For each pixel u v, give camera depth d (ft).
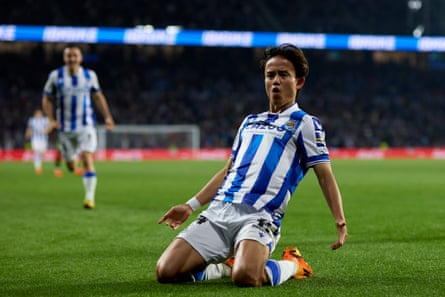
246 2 377.50
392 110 385.70
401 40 296.71
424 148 362.94
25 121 336.90
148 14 363.56
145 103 368.07
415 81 402.31
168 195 124.26
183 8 368.07
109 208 101.19
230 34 288.71
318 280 46.70
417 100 392.68
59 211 96.84
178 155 322.75
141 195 124.26
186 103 373.61
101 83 372.58
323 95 385.91
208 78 387.34
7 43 360.48
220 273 47.03
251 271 42.80
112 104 363.56
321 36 294.05
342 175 188.44
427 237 70.13
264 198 44.78
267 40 291.79
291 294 41.73
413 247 63.05
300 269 47.29
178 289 43.37
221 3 374.22
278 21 376.27
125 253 60.39
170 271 44.45
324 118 374.63
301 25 375.45
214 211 45.47
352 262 54.85
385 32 387.96
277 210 45.21
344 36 295.28
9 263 55.16
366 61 401.70
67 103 101.71
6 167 234.38
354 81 396.16
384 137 371.56
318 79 393.70
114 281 47.29
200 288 43.50
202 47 388.16
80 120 101.86
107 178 173.27
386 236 71.00
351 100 387.14
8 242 67.26
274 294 41.60
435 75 404.77
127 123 359.05
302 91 385.91
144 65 382.63
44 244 65.87
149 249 62.80
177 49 385.91
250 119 47.83
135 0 362.33
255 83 387.75
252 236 43.39
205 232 44.75
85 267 53.21
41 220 86.07
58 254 59.82
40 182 159.12
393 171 209.36
